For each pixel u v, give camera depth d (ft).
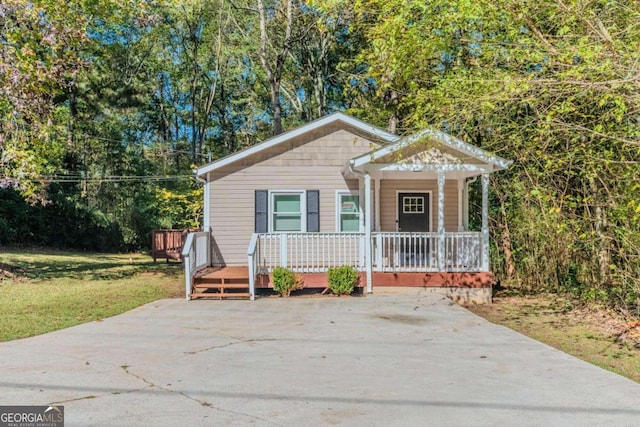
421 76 32.42
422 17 25.46
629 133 22.80
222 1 76.54
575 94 22.63
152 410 12.89
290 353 19.29
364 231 40.60
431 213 43.01
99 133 80.64
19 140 38.17
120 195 83.76
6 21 35.88
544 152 29.35
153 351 19.48
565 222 30.58
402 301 33.06
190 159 93.04
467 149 34.45
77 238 80.94
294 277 36.06
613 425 12.01
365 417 12.47
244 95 98.27
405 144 32.81
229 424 11.96
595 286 35.27
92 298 35.04
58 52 41.11
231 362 17.85
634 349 23.18
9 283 41.65
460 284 36.22
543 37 21.94
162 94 98.07
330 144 42.47
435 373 16.61
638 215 23.48
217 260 41.88
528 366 17.60
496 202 48.93
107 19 48.55
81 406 13.17
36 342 21.07
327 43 74.49
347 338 22.15
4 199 73.36
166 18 82.99
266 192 42.19
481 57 28.37
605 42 19.66
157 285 42.98
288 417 12.44
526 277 46.14
